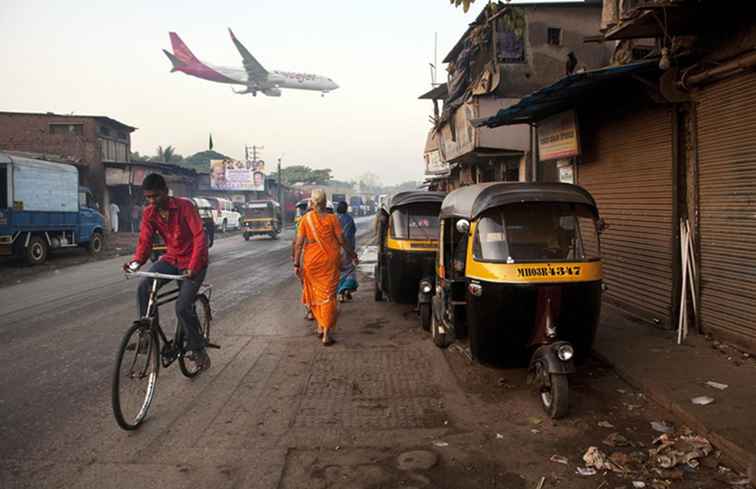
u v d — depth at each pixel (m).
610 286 8.93
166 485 3.59
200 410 4.90
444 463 3.88
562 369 4.57
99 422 4.63
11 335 7.67
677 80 6.66
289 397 5.21
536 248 5.22
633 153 8.02
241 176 63.94
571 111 9.36
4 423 4.62
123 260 18.94
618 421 4.59
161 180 4.93
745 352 5.96
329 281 7.06
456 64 19.34
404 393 5.30
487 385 5.50
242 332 7.82
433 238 8.83
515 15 5.59
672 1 5.81
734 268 6.10
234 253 21.08
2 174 16.00
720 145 6.24
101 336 7.59
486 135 14.80
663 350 6.23
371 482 3.63
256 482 3.63
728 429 4.11
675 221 6.98
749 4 5.77
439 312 6.55
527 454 4.02
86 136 32.38
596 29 15.41
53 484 3.60
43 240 17.55
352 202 74.12
